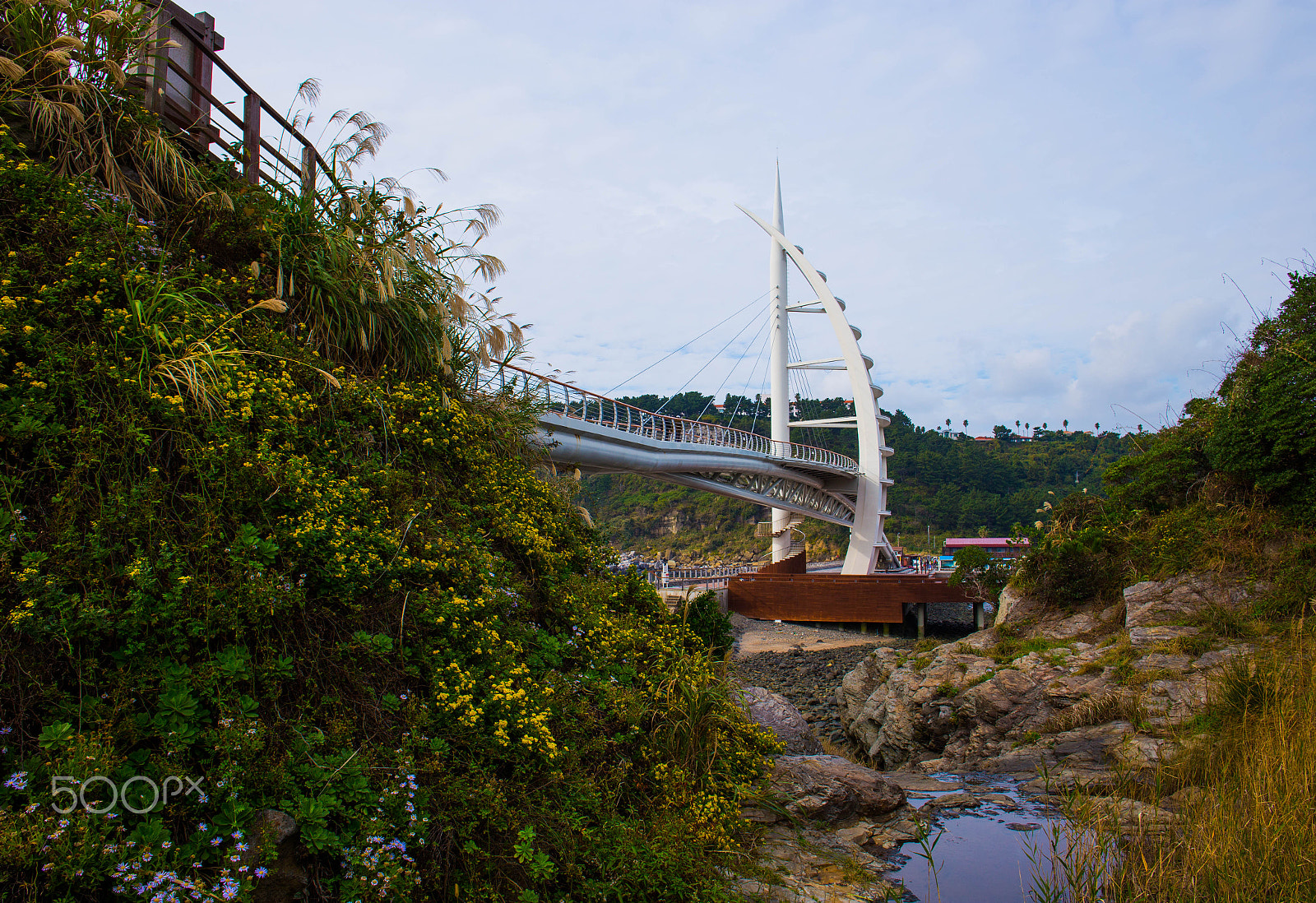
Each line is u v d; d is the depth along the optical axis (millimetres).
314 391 5977
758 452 52500
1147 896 4391
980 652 15969
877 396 72688
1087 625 15984
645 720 5980
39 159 5609
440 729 4438
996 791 8000
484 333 8289
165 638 3752
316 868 3463
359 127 7699
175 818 3309
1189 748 7527
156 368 4648
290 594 4133
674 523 128875
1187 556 15180
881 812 6957
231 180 6891
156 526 4059
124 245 5180
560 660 5820
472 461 6992
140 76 6457
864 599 40031
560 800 4562
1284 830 4543
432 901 3744
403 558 5062
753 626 40281
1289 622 11891
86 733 3264
